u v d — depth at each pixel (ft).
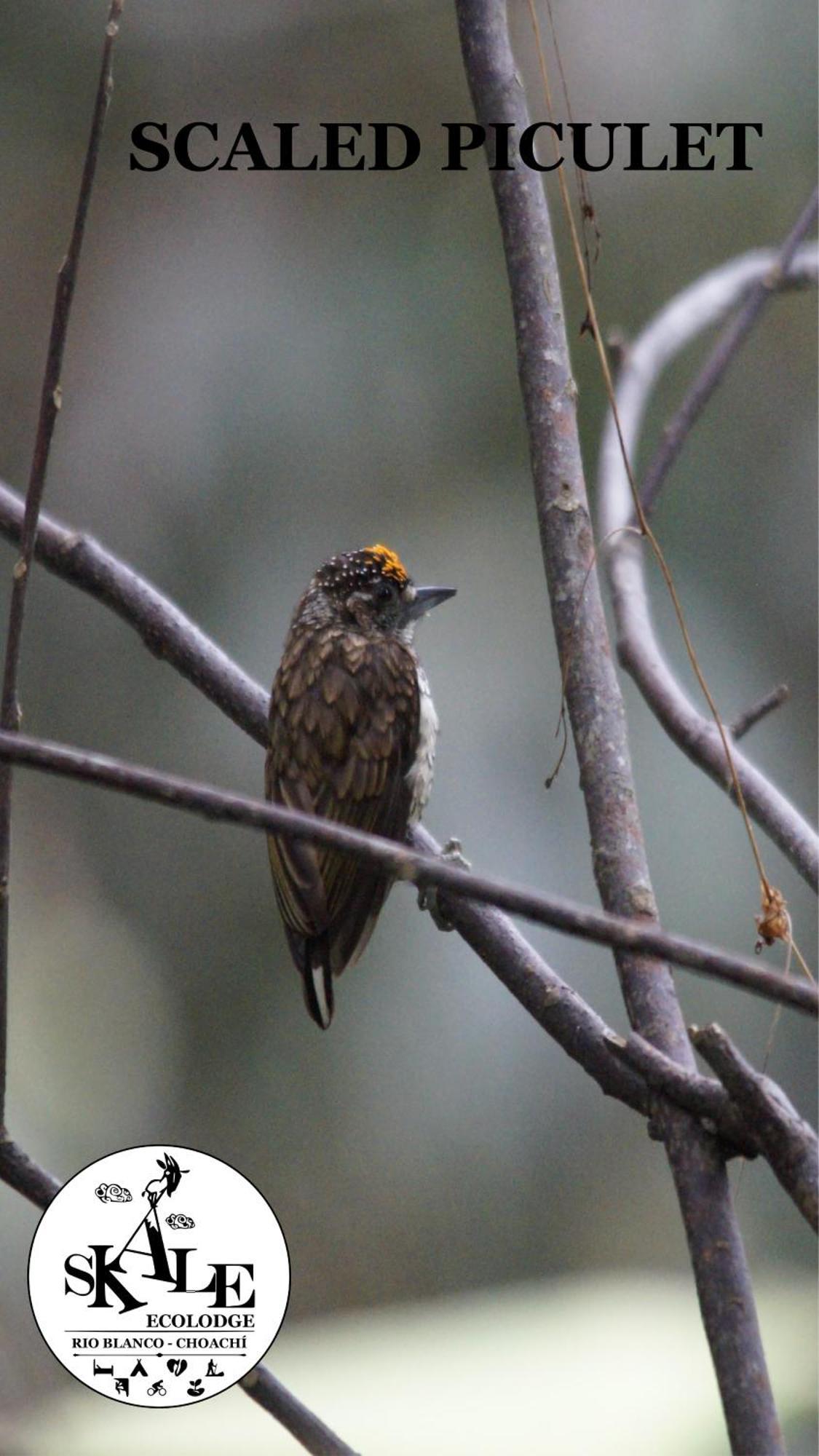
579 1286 20.27
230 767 43.09
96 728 43.34
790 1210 38.63
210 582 43.42
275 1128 42.68
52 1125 39.83
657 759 40.47
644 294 42.88
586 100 43.19
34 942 42.19
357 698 20.17
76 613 43.42
